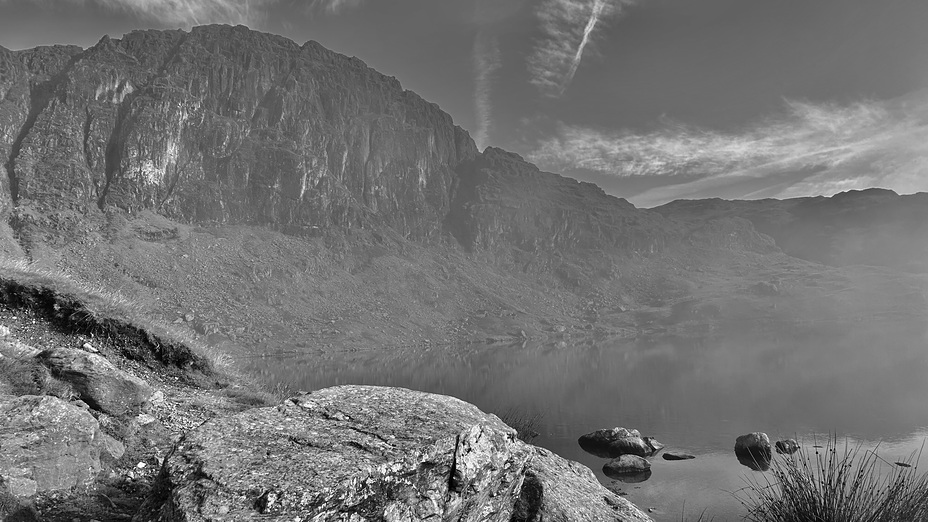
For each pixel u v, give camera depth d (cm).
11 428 590
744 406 5581
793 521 852
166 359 1359
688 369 10156
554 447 3803
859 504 831
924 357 9619
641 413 5494
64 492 604
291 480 452
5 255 1364
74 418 650
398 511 496
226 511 419
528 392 7675
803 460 909
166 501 456
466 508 563
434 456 534
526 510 714
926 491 853
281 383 1762
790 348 13500
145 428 865
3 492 543
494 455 602
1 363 792
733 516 2162
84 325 1282
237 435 534
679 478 2872
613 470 3073
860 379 7175
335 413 612
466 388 8462
